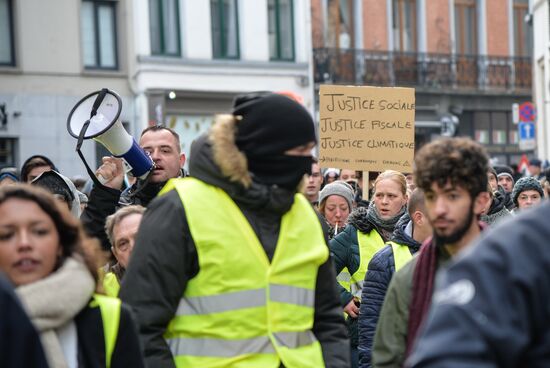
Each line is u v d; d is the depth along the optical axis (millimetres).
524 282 3293
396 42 42250
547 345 3301
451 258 5301
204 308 5738
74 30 34344
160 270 5676
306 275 6031
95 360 4977
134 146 8117
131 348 5117
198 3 36281
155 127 8773
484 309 3281
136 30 35125
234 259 5750
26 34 33719
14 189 4875
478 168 5062
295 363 5824
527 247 3359
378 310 8125
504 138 44188
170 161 8617
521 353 3281
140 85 35031
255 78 37344
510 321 3268
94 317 5035
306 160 5930
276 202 5852
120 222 7180
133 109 35312
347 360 6176
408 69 41906
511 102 44219
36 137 33781
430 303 5367
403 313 5605
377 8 41438
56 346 4824
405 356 5535
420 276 5469
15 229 4809
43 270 4859
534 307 3301
